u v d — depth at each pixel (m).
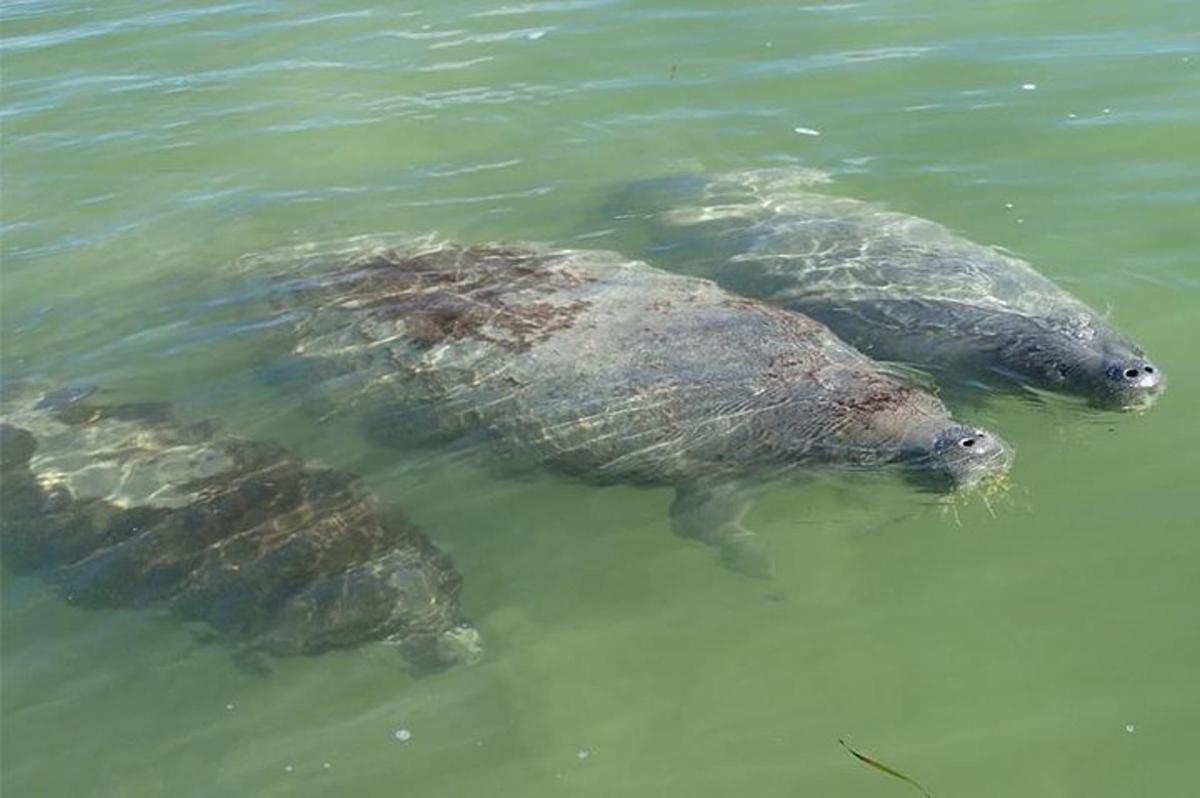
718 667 6.02
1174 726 5.50
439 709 5.89
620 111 11.81
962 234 9.38
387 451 7.64
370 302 8.81
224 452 7.53
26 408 8.07
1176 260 8.88
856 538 6.82
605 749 5.61
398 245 9.67
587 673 6.05
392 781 5.51
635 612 6.43
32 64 13.35
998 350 8.07
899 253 9.09
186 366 8.47
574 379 7.82
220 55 13.40
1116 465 7.17
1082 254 9.05
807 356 7.85
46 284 9.64
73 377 8.43
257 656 6.22
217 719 5.88
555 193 10.55
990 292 8.54
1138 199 9.69
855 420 7.36
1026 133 10.81
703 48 12.95
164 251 9.98
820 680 5.90
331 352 8.41
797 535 6.89
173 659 6.22
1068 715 5.60
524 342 8.12
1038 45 12.47
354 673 6.11
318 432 7.77
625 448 7.50
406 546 6.78
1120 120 10.88
